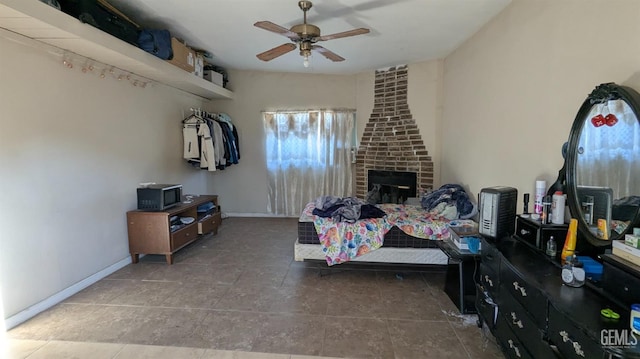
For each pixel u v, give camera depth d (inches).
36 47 99.1
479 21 123.6
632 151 57.0
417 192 188.1
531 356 60.9
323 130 220.5
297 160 225.0
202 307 103.4
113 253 132.3
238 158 222.7
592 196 66.5
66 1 97.7
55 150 106.3
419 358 79.1
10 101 92.0
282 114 222.2
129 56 118.0
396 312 100.8
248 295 111.9
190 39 150.6
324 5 111.5
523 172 99.3
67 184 110.7
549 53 86.5
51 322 94.4
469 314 99.5
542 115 89.9
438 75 177.6
